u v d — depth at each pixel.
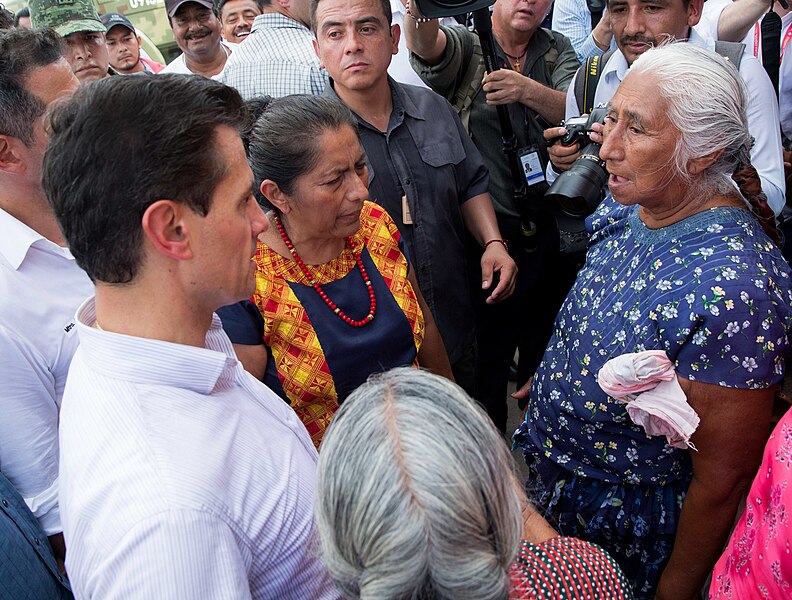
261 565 0.88
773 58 2.58
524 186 2.43
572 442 1.60
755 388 1.30
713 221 1.38
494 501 0.70
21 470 1.44
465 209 2.36
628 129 1.39
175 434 0.85
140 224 0.84
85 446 0.84
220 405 0.93
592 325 1.53
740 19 2.74
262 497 0.89
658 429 1.38
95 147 0.82
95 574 0.78
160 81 0.87
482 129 2.57
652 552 1.63
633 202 1.44
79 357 0.94
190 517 0.78
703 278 1.31
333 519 0.71
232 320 1.49
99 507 0.79
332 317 1.54
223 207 0.88
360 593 0.69
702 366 1.31
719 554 1.53
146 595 0.75
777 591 1.06
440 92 2.61
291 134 1.42
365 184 1.59
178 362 0.89
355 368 1.56
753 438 1.35
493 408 2.78
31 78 1.36
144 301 0.90
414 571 0.66
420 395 0.74
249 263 0.95
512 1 2.54
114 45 3.91
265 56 2.59
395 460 0.68
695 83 1.31
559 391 1.61
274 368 1.55
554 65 2.77
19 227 1.42
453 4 2.20
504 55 2.66
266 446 0.94
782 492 1.03
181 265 0.89
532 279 2.62
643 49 2.14
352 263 1.60
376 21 1.95
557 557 0.88
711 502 1.42
